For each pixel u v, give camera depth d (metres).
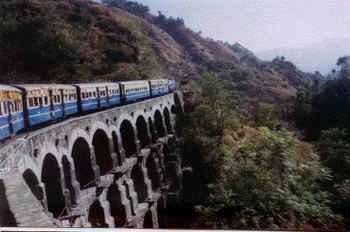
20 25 32.09
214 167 15.63
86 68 35.38
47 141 10.48
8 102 11.14
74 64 33.38
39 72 31.34
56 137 11.12
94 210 13.52
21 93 12.42
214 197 8.11
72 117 17.19
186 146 20.91
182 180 17.50
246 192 7.85
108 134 15.77
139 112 20.78
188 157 19.81
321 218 7.14
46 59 31.84
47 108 14.31
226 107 18.42
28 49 31.23
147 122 22.33
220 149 15.92
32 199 7.28
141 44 43.47
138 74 37.72
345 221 7.16
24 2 34.31
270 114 12.81
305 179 7.55
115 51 40.50
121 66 38.53
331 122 11.45
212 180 15.10
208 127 19.41
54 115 14.81
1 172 7.79
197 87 32.44
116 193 15.41
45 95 14.20
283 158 7.65
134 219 15.65
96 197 13.45
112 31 43.88
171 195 14.97
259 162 7.96
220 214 7.91
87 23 41.81
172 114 28.95
